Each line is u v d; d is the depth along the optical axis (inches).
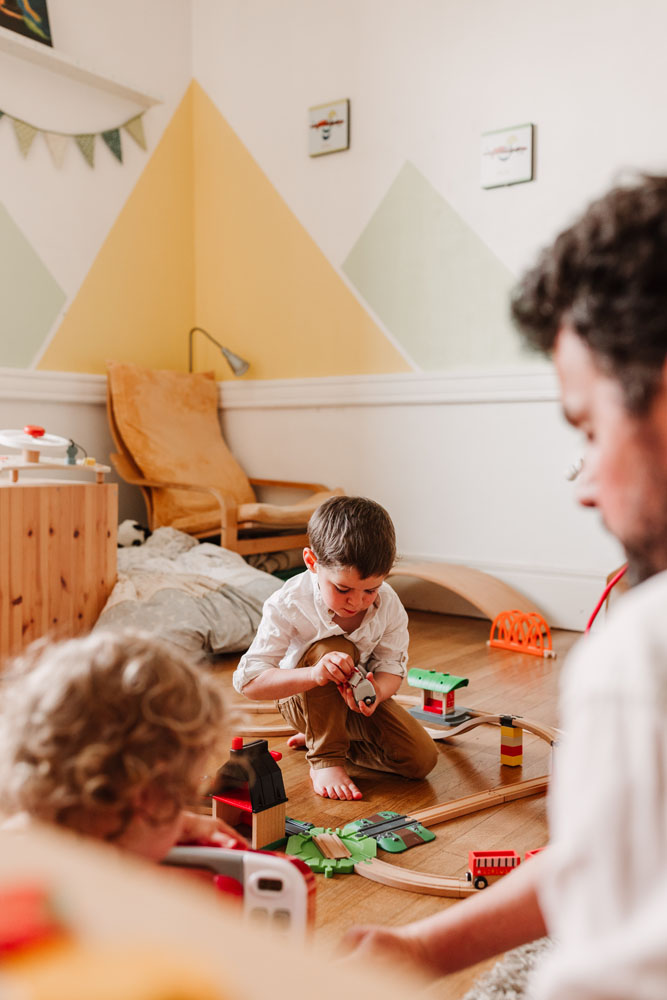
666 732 11.9
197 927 10.1
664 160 103.0
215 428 139.4
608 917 11.7
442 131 119.6
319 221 133.0
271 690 56.8
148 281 140.9
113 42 132.0
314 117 131.9
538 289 15.6
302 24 132.7
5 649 81.7
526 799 55.5
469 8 116.3
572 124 109.1
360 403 128.6
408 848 47.9
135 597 93.4
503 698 78.4
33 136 121.6
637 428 13.7
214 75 143.9
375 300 127.6
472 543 119.7
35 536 84.2
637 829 11.7
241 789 48.3
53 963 9.1
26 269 122.1
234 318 144.6
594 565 109.9
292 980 9.2
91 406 132.2
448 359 120.9
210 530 120.9
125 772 21.5
